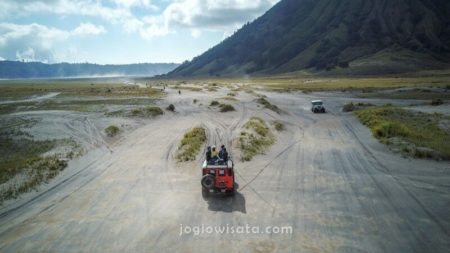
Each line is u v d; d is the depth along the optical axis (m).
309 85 120.81
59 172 20.36
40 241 11.70
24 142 29.84
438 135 29.98
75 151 26.16
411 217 13.23
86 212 14.17
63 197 16.03
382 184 17.39
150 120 44.25
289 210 14.12
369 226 12.51
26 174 19.66
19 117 46.59
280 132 34.38
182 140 28.64
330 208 14.30
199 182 18.02
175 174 19.62
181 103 65.88
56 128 37.38
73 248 11.19
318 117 46.47
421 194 15.78
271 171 20.11
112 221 13.23
